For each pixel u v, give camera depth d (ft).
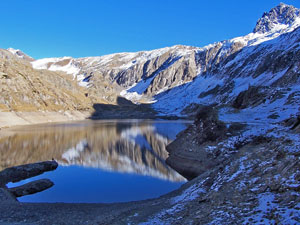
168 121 575.79
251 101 214.90
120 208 72.69
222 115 163.73
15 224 59.26
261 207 40.14
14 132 291.79
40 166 131.95
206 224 42.06
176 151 161.58
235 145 117.29
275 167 51.31
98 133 301.22
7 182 112.68
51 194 96.58
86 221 60.64
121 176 122.11
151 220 52.65
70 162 151.84
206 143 140.46
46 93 589.32
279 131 84.64
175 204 63.67
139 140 244.01
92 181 113.50
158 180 114.93
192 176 119.96
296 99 167.43
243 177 56.49
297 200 37.22
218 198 52.54
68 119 558.56
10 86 484.74
